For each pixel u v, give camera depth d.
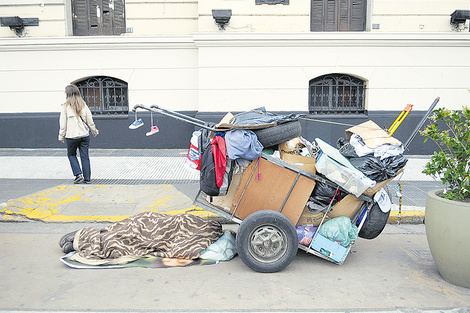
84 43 10.82
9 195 6.99
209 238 4.91
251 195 4.53
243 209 4.59
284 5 10.57
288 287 4.05
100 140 11.20
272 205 4.53
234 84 10.71
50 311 3.56
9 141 11.20
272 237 4.35
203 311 3.57
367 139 4.68
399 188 6.30
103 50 10.97
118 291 3.95
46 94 11.14
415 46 10.66
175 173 8.62
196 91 11.17
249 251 4.34
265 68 10.66
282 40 10.46
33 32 11.07
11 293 3.89
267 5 10.57
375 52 10.66
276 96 10.76
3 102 11.17
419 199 6.96
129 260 4.61
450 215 4.01
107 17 11.26
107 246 4.71
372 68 10.70
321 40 10.49
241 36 10.45
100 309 3.60
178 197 6.94
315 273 4.41
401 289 4.03
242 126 4.35
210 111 10.79
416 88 10.82
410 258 4.88
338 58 10.66
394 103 10.85
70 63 11.01
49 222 6.14
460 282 4.08
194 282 4.15
